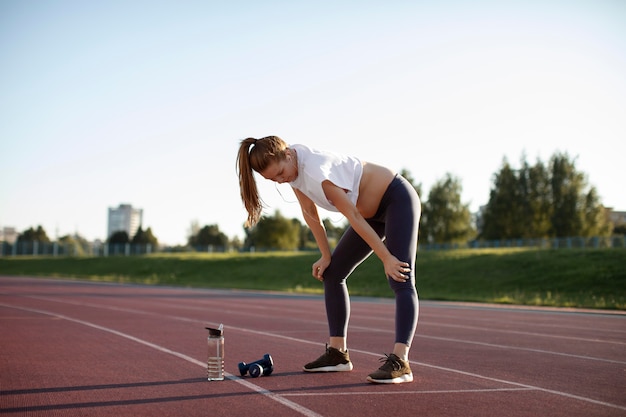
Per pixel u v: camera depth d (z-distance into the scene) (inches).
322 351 308.7
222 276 1883.6
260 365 224.1
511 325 494.0
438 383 210.4
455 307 776.3
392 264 195.6
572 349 325.1
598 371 245.1
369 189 201.8
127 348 320.2
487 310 710.5
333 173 193.5
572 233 2397.9
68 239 5551.2
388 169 205.6
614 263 1179.9
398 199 201.9
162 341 354.3
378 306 780.6
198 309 678.5
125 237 4886.8
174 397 187.6
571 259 1279.5
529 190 2503.7
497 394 191.8
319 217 218.8
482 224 2605.8
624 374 237.3
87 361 271.1
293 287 1449.3
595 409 171.2
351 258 221.6
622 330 451.2
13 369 248.2
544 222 2437.3
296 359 277.3
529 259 1334.9
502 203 2513.5
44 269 2529.5
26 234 5388.8
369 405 173.2
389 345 340.2
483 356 292.5
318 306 752.3
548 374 235.9
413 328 209.2
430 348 327.0
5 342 349.1
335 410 167.3
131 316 561.0
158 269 2158.0
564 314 645.3
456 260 1486.2
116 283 1675.7
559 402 180.4
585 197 2429.9
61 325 462.6
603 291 1036.5
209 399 183.6
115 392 196.9
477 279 1278.3
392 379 205.8
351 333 414.6
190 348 319.9
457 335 405.1
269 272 1807.3
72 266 2539.4
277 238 3508.9
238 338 375.2
